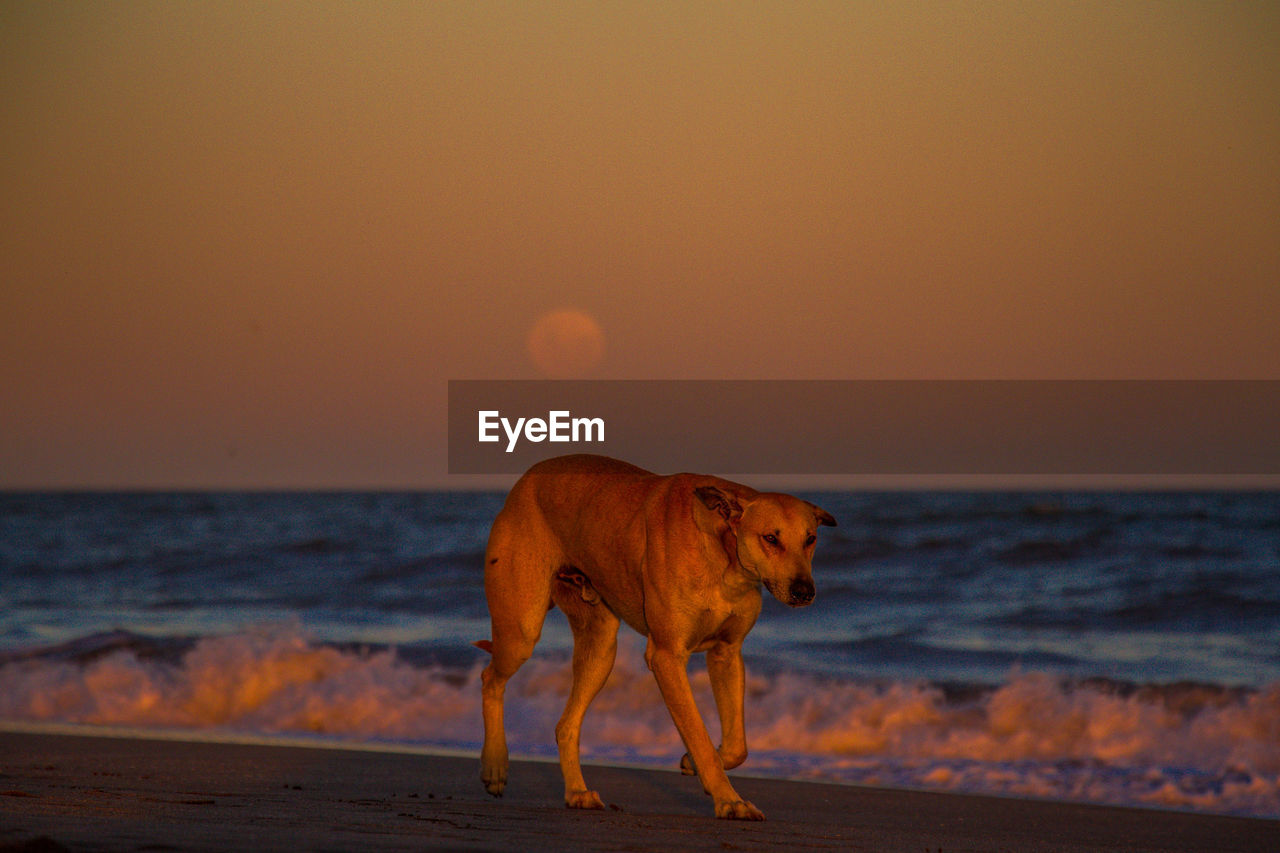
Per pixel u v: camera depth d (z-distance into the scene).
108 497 72.69
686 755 6.85
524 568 6.86
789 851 5.07
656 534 6.09
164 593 23.75
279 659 14.90
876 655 16.45
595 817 6.08
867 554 26.89
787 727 11.98
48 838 4.11
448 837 4.97
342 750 9.98
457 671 14.97
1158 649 16.56
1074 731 11.59
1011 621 19.05
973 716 12.34
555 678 14.20
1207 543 27.08
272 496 73.56
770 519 5.74
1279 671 14.70
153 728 11.99
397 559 27.72
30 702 13.22
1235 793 9.34
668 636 6.06
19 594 23.86
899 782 9.78
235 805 5.99
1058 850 6.20
